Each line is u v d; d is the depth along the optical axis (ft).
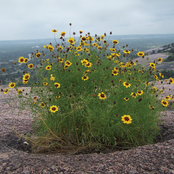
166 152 5.01
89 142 6.89
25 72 8.34
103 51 10.15
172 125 8.27
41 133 7.40
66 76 8.62
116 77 8.66
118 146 7.20
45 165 4.95
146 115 7.37
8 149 6.18
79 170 4.66
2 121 8.91
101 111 6.79
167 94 15.46
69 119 7.41
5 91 8.16
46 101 7.94
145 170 4.40
